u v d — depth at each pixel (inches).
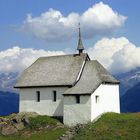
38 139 2908.5
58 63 3580.2
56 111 3378.4
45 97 3462.1
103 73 3339.1
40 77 3550.7
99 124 2920.8
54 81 3405.5
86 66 3383.4
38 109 3499.0
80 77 3312.0
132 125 2817.4
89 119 3046.3
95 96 3102.9
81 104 3095.5
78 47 3535.9
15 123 3253.0
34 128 3144.7
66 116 3171.8
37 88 3516.2
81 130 2874.0
